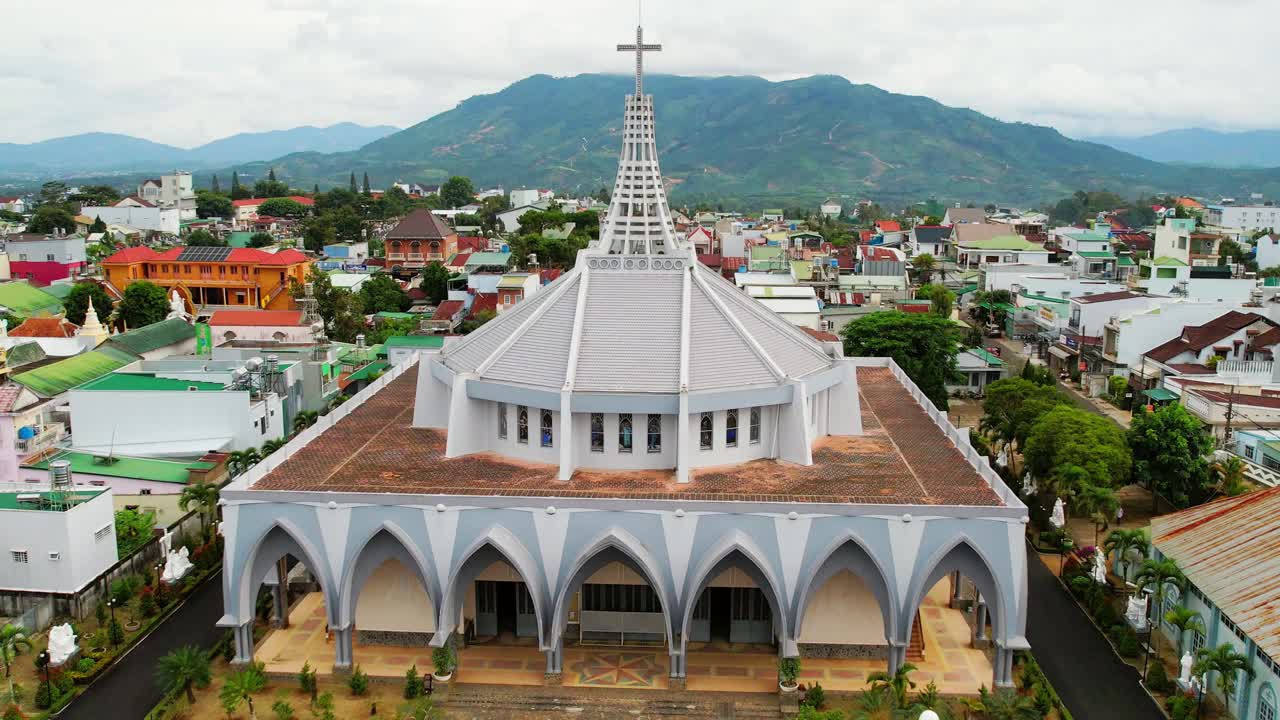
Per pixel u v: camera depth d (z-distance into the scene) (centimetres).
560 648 5612
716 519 5481
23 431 8112
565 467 6019
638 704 5475
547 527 5550
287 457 6456
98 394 8300
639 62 7406
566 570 5541
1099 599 6494
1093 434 7888
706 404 6122
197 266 17975
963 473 6147
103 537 6512
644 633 6081
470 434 6594
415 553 5553
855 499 5584
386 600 5997
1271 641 4834
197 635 6222
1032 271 18612
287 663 5803
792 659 5397
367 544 5606
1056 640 6234
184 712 5353
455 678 5656
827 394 7106
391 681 5662
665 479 6056
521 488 5847
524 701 5497
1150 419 8256
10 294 14538
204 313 14775
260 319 12850
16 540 6216
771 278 15325
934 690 5109
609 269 7006
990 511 5347
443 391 7219
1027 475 8662
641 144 7462
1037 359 14600
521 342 6775
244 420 8444
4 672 5712
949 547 5356
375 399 8175
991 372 12912
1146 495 8912
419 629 6016
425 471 6178
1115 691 5622
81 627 6216
